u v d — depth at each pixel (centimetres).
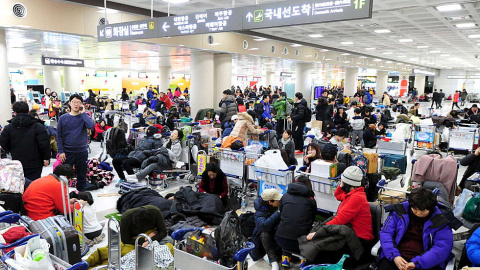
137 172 681
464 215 393
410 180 501
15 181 407
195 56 1367
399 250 327
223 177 562
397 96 3028
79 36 956
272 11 516
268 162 505
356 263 365
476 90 4216
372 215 378
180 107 1606
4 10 768
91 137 1226
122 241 375
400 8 895
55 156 928
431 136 953
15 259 249
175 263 321
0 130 756
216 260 317
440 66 3616
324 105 1098
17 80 3033
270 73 3947
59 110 1334
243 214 466
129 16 973
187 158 727
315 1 470
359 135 1073
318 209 477
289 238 383
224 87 1450
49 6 836
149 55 1748
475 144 924
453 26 1188
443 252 305
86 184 671
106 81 3281
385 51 2128
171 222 468
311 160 545
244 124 789
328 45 1838
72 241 302
